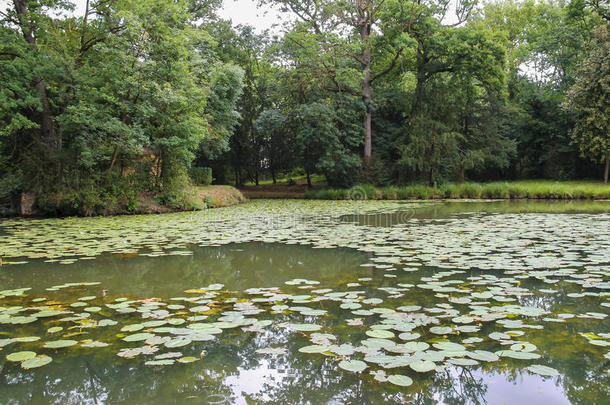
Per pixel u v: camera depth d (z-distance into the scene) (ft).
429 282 10.12
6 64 31.58
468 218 26.71
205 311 7.92
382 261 12.94
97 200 32.45
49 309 8.23
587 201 45.65
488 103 72.74
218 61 53.31
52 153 33.37
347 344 6.05
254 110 80.64
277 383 5.26
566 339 6.40
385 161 69.36
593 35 64.80
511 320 7.22
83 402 4.72
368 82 68.85
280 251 15.43
